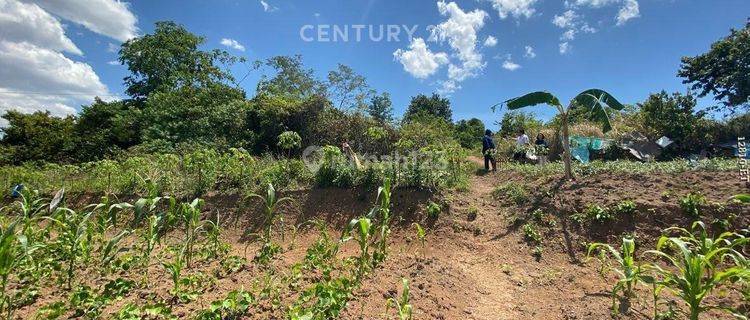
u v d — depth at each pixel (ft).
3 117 77.61
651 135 58.44
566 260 21.25
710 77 71.20
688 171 28.09
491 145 43.68
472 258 22.45
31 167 49.80
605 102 30.78
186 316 12.28
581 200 25.48
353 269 17.13
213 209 30.99
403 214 27.73
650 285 16.69
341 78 83.41
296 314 11.78
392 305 14.02
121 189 36.04
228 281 15.40
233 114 57.57
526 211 26.50
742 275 10.61
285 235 26.73
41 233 18.07
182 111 58.75
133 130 64.03
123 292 14.06
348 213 28.81
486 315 14.88
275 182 32.42
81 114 73.82
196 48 88.79
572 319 14.05
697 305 11.26
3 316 12.05
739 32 67.15
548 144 57.31
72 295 13.42
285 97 63.62
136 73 85.40
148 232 19.62
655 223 22.03
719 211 21.48
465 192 30.94
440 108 175.32
